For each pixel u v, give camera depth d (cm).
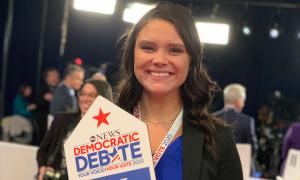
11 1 746
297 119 711
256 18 841
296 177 305
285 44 848
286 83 866
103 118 133
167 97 145
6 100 751
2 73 745
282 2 703
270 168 626
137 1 638
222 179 143
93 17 772
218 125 148
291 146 421
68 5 754
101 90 295
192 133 142
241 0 689
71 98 505
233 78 865
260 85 869
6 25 748
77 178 131
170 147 140
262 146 644
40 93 623
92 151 132
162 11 140
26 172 407
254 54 852
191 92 148
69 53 777
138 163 132
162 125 146
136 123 133
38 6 756
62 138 304
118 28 765
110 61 775
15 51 754
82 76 516
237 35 843
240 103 471
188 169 136
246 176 358
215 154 141
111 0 621
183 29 138
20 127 618
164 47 138
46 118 614
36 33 759
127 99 152
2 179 409
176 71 139
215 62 857
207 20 646
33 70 759
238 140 445
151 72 139
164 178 137
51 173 300
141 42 140
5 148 411
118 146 132
